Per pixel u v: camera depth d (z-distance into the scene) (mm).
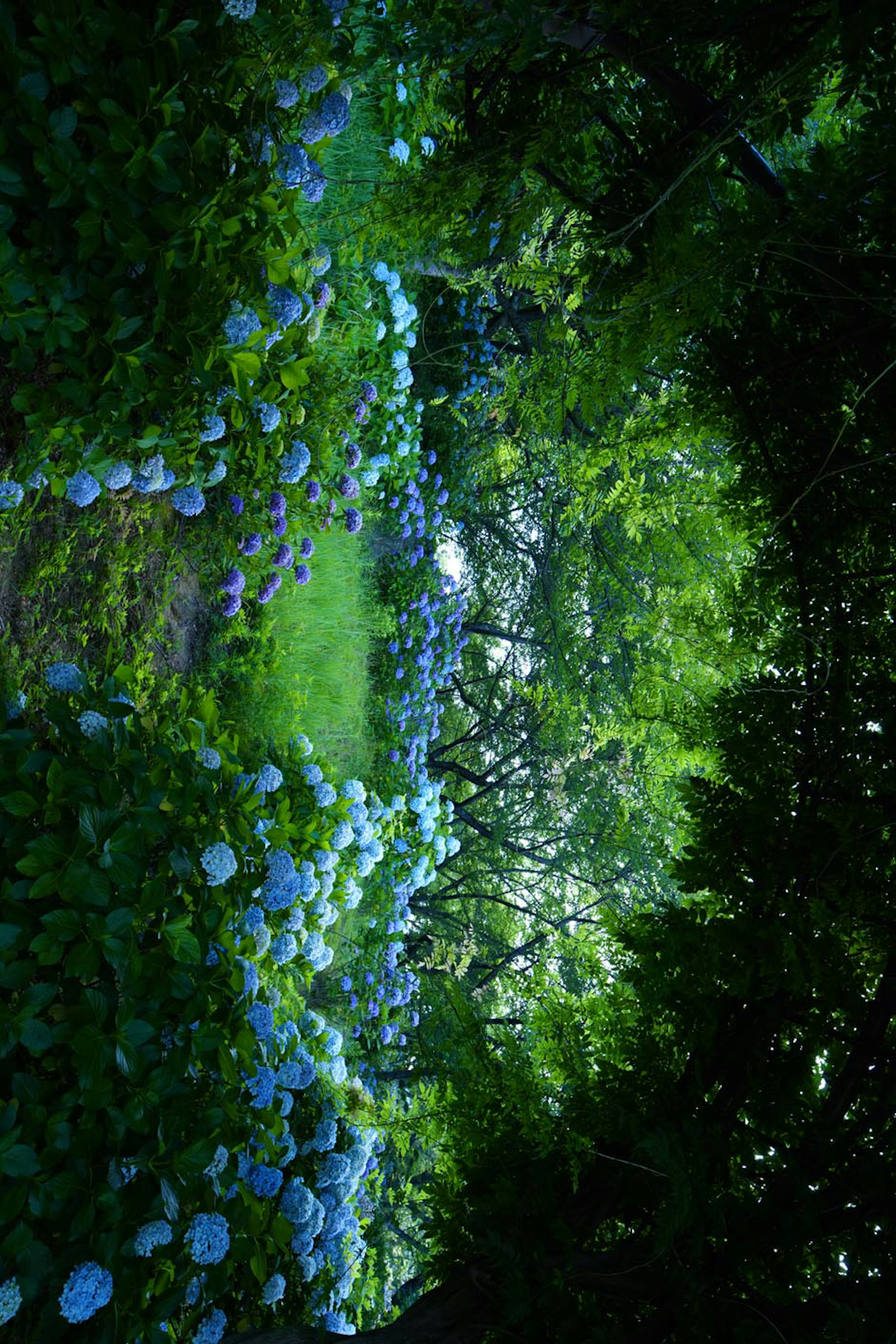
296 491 4391
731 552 5430
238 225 2355
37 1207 1736
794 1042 2156
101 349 2346
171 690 3850
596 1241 1960
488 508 9500
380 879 6629
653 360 2551
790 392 2240
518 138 2096
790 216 1938
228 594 4215
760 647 3125
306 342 3547
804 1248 1848
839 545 2305
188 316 2373
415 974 6660
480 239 2291
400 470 6543
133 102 2129
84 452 2582
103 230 2188
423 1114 2531
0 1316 1641
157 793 2221
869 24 1532
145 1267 1949
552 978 2619
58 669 2400
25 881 1946
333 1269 3148
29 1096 1814
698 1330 1707
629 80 2025
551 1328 1725
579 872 10391
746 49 1780
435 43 1841
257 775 3748
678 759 5098
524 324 7887
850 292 1967
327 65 2338
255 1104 2549
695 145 1991
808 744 2260
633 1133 1907
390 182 2457
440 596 7680
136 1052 1932
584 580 8664
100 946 1955
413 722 7312
